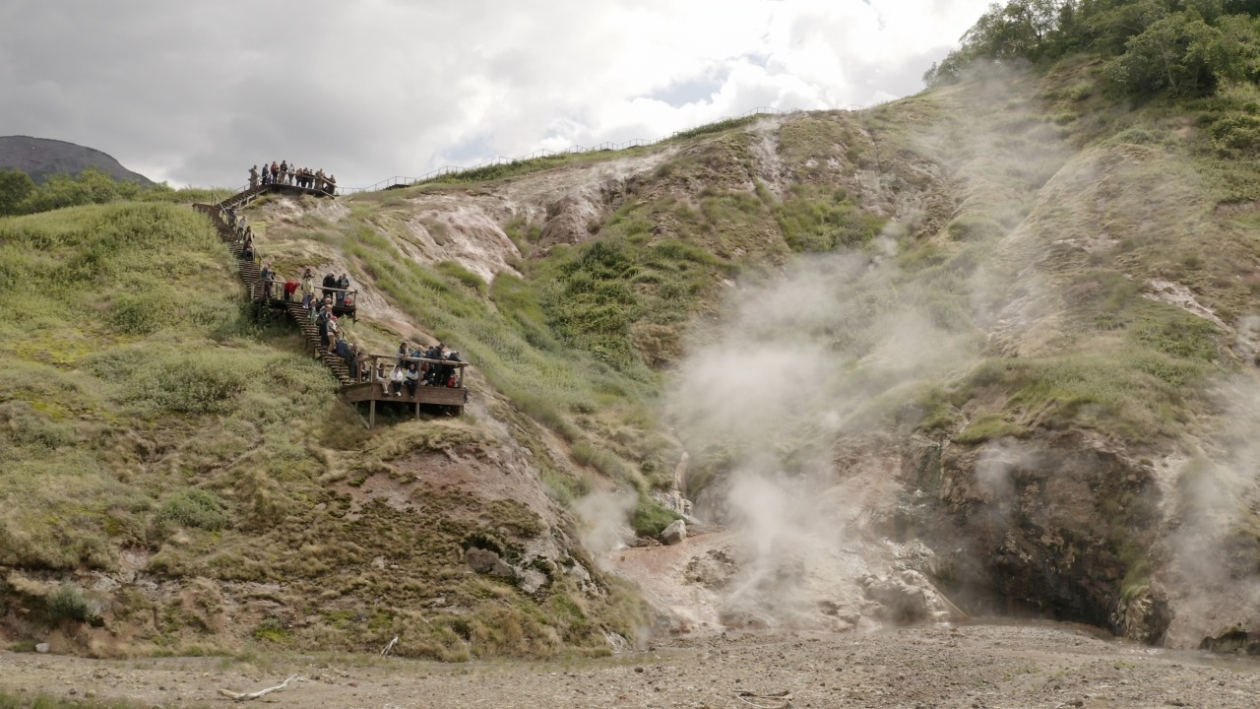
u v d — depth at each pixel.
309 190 49.09
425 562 25.72
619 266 56.84
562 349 49.81
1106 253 45.03
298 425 29.05
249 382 30.28
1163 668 21.06
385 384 30.27
